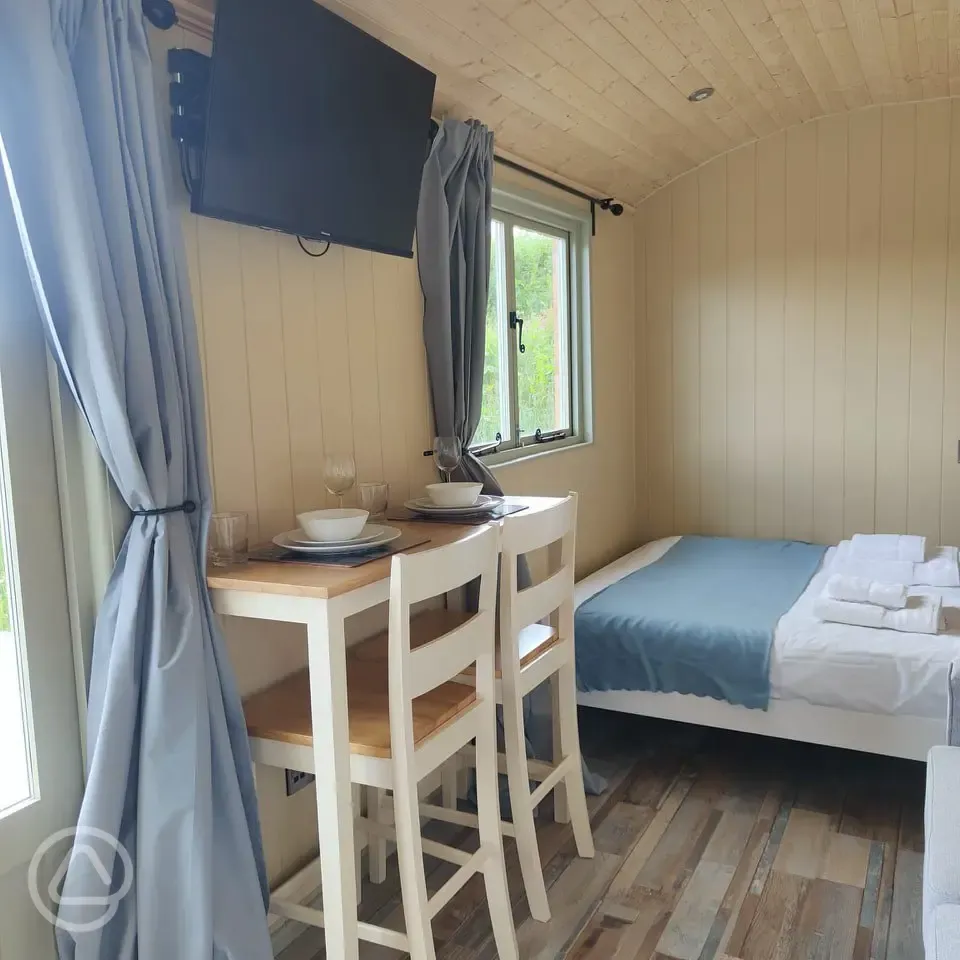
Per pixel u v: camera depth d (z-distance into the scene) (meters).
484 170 2.71
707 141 3.86
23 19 1.36
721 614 2.78
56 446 1.58
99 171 1.49
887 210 3.86
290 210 1.90
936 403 3.88
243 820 1.66
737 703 2.58
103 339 1.44
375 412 2.45
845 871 2.25
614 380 4.23
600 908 2.13
